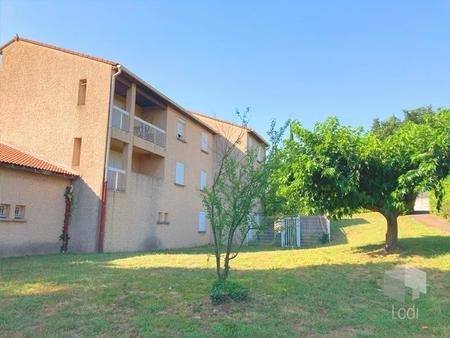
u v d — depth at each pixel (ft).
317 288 23.84
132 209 54.39
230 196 21.48
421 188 31.50
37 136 52.60
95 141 49.47
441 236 46.47
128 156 53.72
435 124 34.42
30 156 49.11
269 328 16.17
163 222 62.23
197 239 74.43
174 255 44.45
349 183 32.76
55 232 46.47
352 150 33.76
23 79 55.16
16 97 54.95
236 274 28.60
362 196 34.14
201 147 77.97
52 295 21.15
